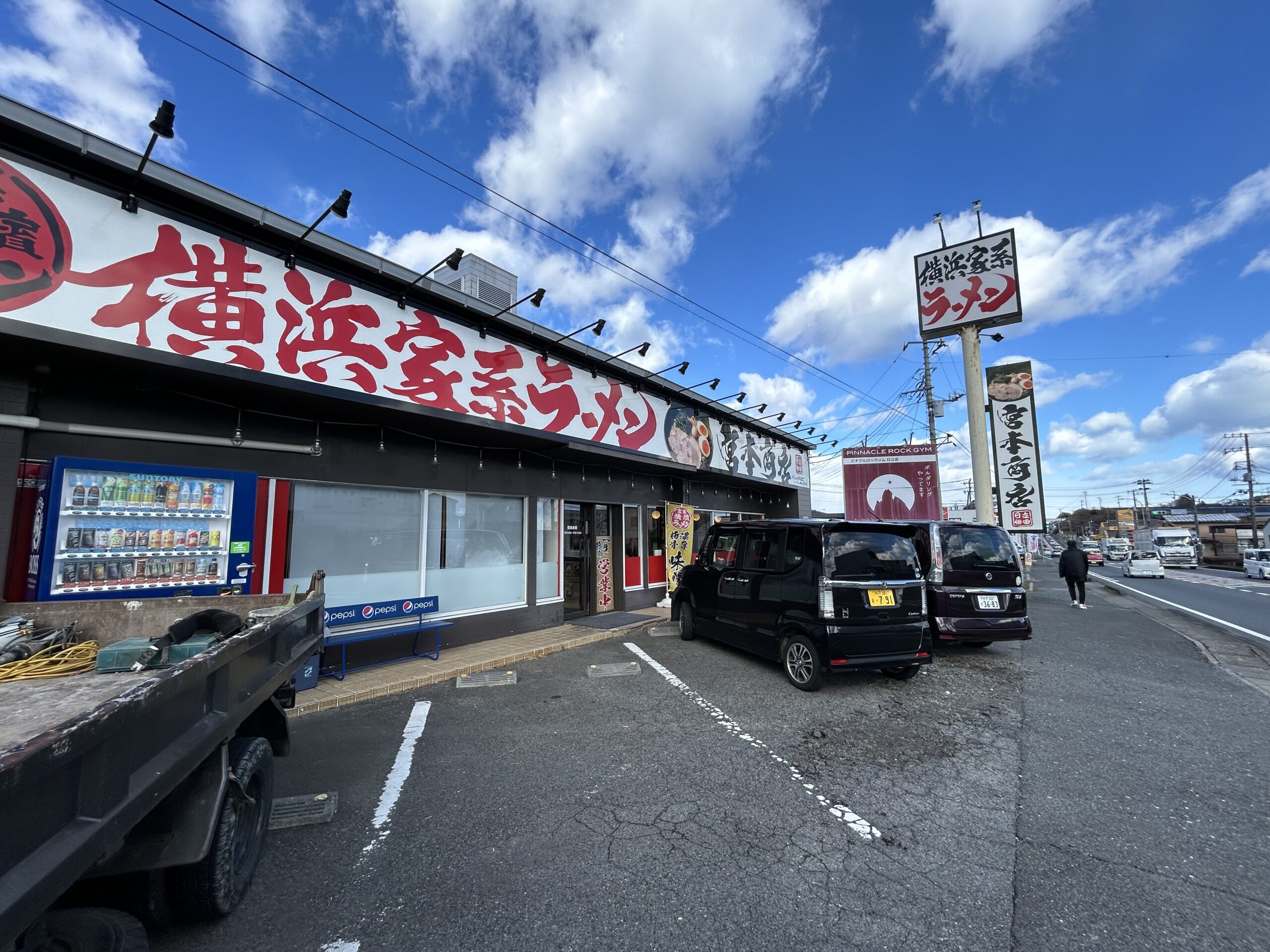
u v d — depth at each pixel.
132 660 2.67
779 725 4.74
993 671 6.65
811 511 17.34
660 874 2.72
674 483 11.88
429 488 7.18
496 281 9.20
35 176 4.09
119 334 4.37
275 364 5.29
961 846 2.98
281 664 3.20
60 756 1.30
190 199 4.87
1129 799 3.51
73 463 4.03
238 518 4.85
